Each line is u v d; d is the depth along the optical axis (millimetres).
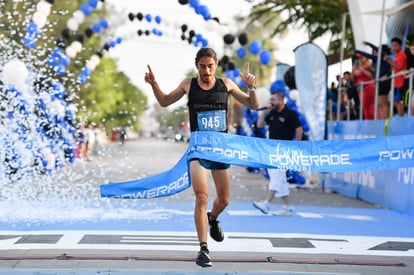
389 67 16109
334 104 21422
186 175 7574
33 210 11906
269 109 12617
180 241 8891
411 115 13656
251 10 29203
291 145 7754
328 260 7719
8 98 13055
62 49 17656
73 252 7949
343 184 17359
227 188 7469
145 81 7301
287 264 7504
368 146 7965
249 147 7488
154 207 12914
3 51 13883
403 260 7926
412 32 17453
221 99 7270
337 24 29984
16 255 7637
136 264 7293
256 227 10531
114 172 23125
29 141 14406
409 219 12086
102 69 49312
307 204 14602
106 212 11883
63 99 15586
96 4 18312
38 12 14719
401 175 13289
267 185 20094
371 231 10398
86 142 29953
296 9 30016
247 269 7141
